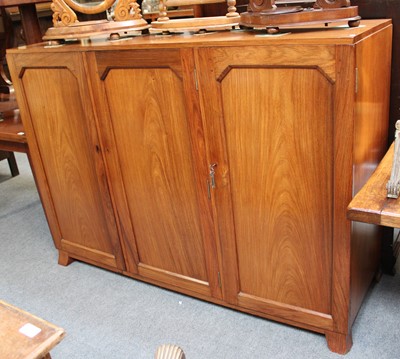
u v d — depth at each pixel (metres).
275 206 1.51
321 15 1.32
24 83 1.94
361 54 1.24
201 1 1.71
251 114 1.42
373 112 1.45
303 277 1.58
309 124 1.34
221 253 1.72
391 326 1.71
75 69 1.74
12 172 3.62
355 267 1.52
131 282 2.13
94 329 1.85
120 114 1.72
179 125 1.59
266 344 1.69
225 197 1.60
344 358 1.59
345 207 1.37
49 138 2.00
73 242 2.23
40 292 2.12
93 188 1.98
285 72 1.31
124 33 1.83
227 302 1.82
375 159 1.57
